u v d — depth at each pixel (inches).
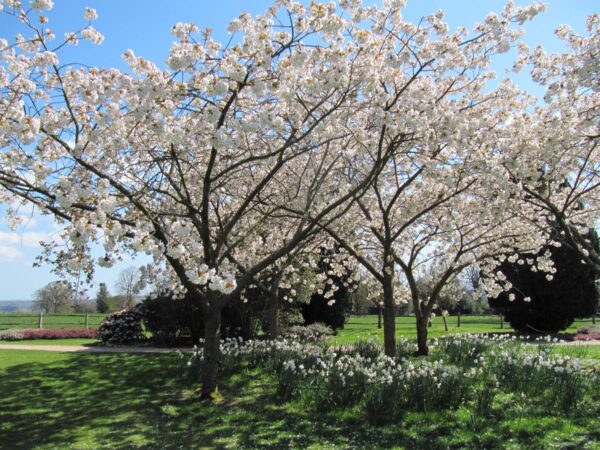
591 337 663.8
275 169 303.4
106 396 348.8
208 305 335.9
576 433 248.4
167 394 350.6
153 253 228.8
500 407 290.5
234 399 331.0
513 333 774.5
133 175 304.8
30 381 398.9
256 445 243.9
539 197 323.3
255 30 249.6
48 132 243.6
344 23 241.8
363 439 249.6
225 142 231.0
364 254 529.7
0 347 619.5
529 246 465.1
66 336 767.1
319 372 331.3
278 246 481.7
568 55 306.0
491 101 356.2
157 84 227.6
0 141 250.4
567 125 297.7
